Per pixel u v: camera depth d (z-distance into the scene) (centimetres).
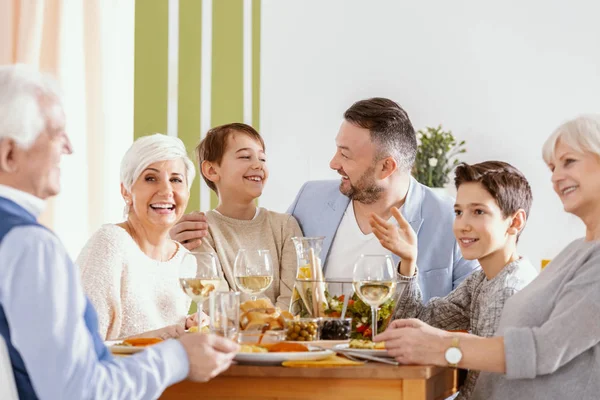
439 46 472
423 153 435
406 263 220
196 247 262
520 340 164
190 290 189
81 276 225
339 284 197
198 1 428
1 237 129
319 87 477
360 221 273
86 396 130
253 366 159
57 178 142
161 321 235
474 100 470
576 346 164
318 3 477
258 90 446
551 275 184
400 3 474
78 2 408
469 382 202
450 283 269
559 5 462
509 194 208
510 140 467
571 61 461
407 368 155
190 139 424
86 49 410
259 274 204
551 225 460
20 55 391
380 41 476
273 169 477
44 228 133
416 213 270
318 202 282
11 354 130
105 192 412
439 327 227
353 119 265
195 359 147
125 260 229
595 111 459
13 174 137
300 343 167
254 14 445
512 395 175
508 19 466
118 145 418
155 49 421
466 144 471
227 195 275
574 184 177
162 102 421
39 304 127
